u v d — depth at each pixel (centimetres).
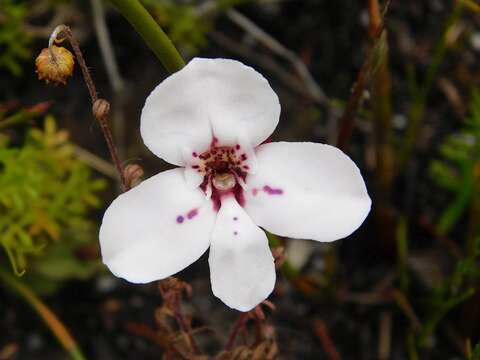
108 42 15
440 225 14
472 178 13
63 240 14
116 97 15
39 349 14
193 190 9
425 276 14
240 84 9
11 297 14
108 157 15
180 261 9
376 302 14
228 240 9
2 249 14
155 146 9
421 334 13
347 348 14
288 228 9
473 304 13
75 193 13
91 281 14
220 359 11
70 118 15
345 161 9
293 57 15
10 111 15
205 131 9
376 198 14
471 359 11
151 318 14
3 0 14
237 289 9
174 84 9
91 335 14
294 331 14
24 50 14
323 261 15
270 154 9
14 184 13
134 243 9
